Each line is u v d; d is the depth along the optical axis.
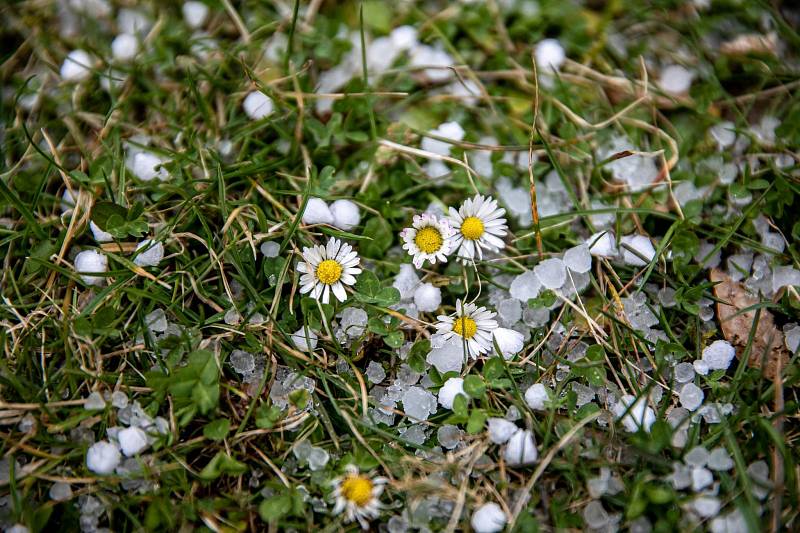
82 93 0.56
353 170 0.56
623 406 0.52
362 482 0.50
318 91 0.56
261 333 0.53
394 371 0.53
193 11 0.57
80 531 0.51
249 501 0.51
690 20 0.57
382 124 0.56
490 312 0.53
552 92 0.57
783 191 0.54
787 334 0.53
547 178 0.55
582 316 0.54
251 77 0.55
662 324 0.53
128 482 0.51
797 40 0.56
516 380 0.53
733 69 0.57
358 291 0.53
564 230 0.55
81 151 0.56
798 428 0.52
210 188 0.54
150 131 0.56
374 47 0.57
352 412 0.52
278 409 0.52
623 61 0.57
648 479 0.51
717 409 0.51
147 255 0.53
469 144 0.55
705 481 0.51
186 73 0.55
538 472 0.51
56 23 0.57
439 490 0.51
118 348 0.53
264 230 0.54
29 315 0.53
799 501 0.51
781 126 0.55
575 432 0.51
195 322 0.53
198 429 0.52
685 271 0.54
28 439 0.51
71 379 0.52
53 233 0.54
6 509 0.51
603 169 0.56
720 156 0.55
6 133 0.56
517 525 0.51
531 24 0.57
